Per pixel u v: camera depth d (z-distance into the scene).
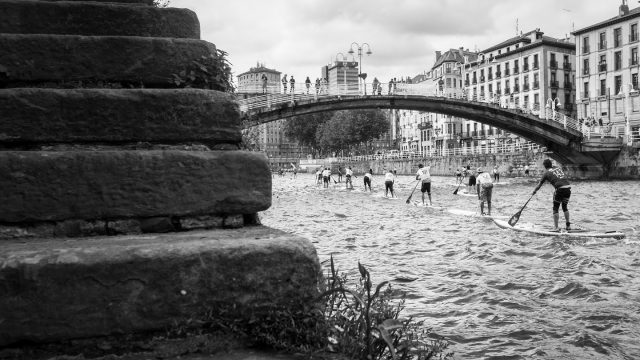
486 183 21.62
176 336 2.60
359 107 43.94
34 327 2.42
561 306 7.60
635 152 46.44
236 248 2.69
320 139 122.75
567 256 11.55
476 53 110.56
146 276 2.55
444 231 17.08
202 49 4.06
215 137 3.71
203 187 3.31
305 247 2.80
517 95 84.12
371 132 100.12
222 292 2.66
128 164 3.20
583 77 70.19
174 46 3.99
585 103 69.81
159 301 2.57
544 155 55.09
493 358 5.59
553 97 79.31
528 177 55.91
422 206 27.61
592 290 8.36
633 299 7.91
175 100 3.63
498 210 24.45
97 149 3.49
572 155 51.66
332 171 107.06
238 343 2.67
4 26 4.02
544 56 78.69
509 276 9.70
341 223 20.47
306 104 40.66
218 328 2.66
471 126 92.50
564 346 5.93
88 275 2.48
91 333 2.48
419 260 11.72
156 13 4.32
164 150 3.31
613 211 22.06
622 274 9.67
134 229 3.22
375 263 11.38
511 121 47.78
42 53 3.75
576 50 71.00
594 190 35.03
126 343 2.55
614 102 65.50
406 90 44.59
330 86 42.41
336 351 2.57
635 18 62.81
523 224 17.55
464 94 47.16
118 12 4.24
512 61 84.88
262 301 2.72
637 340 6.13
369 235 16.53
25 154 3.07
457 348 5.91
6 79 3.69
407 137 119.12
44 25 4.09
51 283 2.44
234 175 3.38
